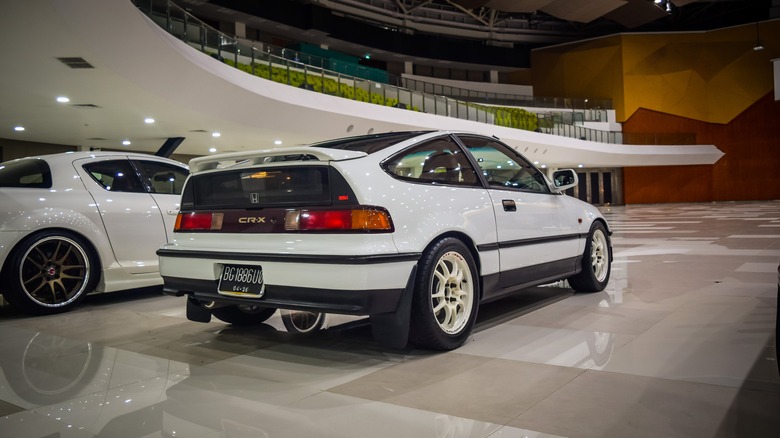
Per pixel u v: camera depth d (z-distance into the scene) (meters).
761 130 33.03
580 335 2.94
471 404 2.01
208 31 11.37
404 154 2.78
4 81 8.41
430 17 38.03
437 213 2.71
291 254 2.49
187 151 17.98
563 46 37.88
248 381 2.36
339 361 2.63
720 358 2.45
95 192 4.37
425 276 2.59
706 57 34.28
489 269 3.01
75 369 2.59
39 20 6.18
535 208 3.49
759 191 33.16
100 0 6.55
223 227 2.80
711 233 9.86
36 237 3.96
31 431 1.86
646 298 3.92
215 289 2.82
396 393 2.16
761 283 4.35
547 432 1.74
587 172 36.34
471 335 3.04
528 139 24.67
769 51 32.66
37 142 14.86
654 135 33.00
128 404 2.11
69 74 8.14
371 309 2.39
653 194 35.38
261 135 14.65
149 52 8.40
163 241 4.69
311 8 30.31
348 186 2.45
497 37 38.91
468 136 3.27
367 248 2.39
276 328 3.41
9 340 3.21
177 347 2.99
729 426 1.74
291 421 1.90
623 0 29.34
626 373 2.29
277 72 13.95
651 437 1.68
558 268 3.72
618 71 35.47
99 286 4.32
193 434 1.81
